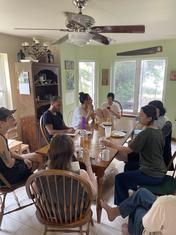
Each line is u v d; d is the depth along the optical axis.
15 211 2.00
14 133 3.46
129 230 1.51
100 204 1.91
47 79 4.04
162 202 1.04
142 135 1.87
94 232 1.86
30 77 3.42
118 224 1.95
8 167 1.83
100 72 5.05
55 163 1.33
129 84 4.88
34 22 2.69
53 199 1.37
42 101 3.75
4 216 2.05
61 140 1.34
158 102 2.48
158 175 1.85
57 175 1.28
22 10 2.20
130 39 4.14
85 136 2.37
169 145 2.23
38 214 1.51
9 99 3.68
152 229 1.06
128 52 4.63
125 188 1.93
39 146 3.71
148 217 1.08
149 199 1.43
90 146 2.15
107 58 4.89
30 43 3.87
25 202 2.28
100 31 2.13
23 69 3.45
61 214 1.42
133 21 2.67
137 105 4.86
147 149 1.88
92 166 1.75
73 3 1.97
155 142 1.86
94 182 1.59
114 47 4.75
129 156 2.42
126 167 2.36
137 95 4.80
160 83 4.54
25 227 1.92
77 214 1.44
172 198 1.06
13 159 1.90
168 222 0.99
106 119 3.27
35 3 1.99
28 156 2.07
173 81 4.28
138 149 1.88
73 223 1.43
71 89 4.65
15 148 2.76
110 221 1.89
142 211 1.40
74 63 4.64
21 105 3.66
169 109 4.46
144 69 4.66
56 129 2.74
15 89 3.70
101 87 5.13
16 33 3.36
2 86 3.60
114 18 2.52
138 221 1.35
